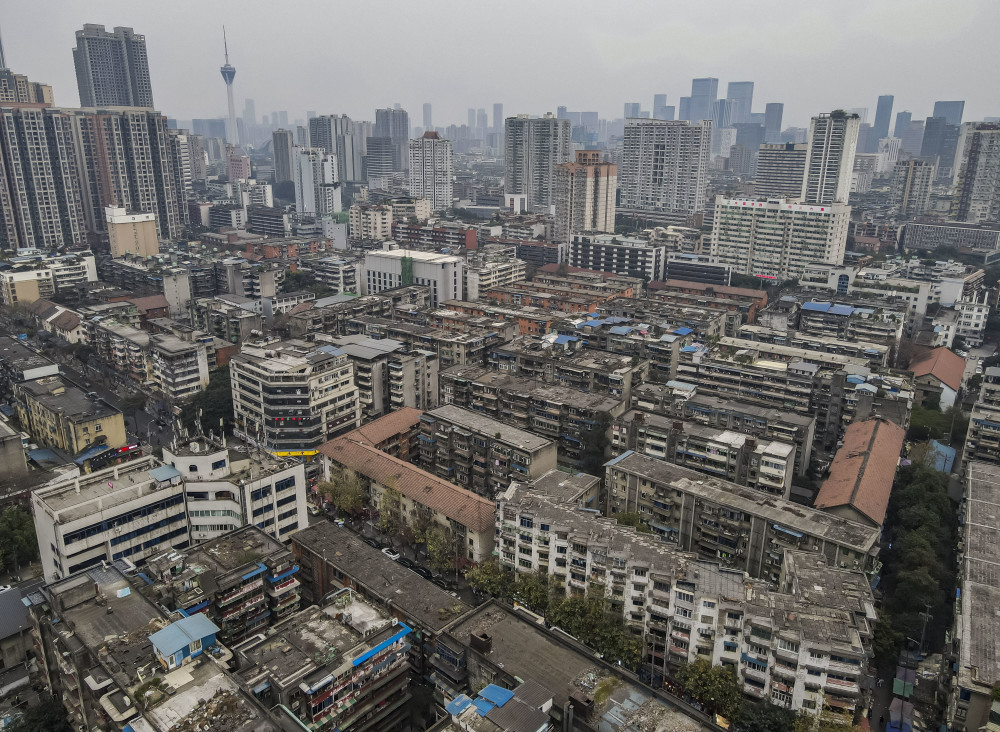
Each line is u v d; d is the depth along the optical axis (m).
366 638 108.81
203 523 147.38
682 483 160.62
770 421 191.38
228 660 102.94
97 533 133.50
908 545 151.88
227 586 118.62
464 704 93.00
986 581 134.50
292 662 102.94
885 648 127.44
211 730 87.81
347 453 183.25
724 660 116.75
